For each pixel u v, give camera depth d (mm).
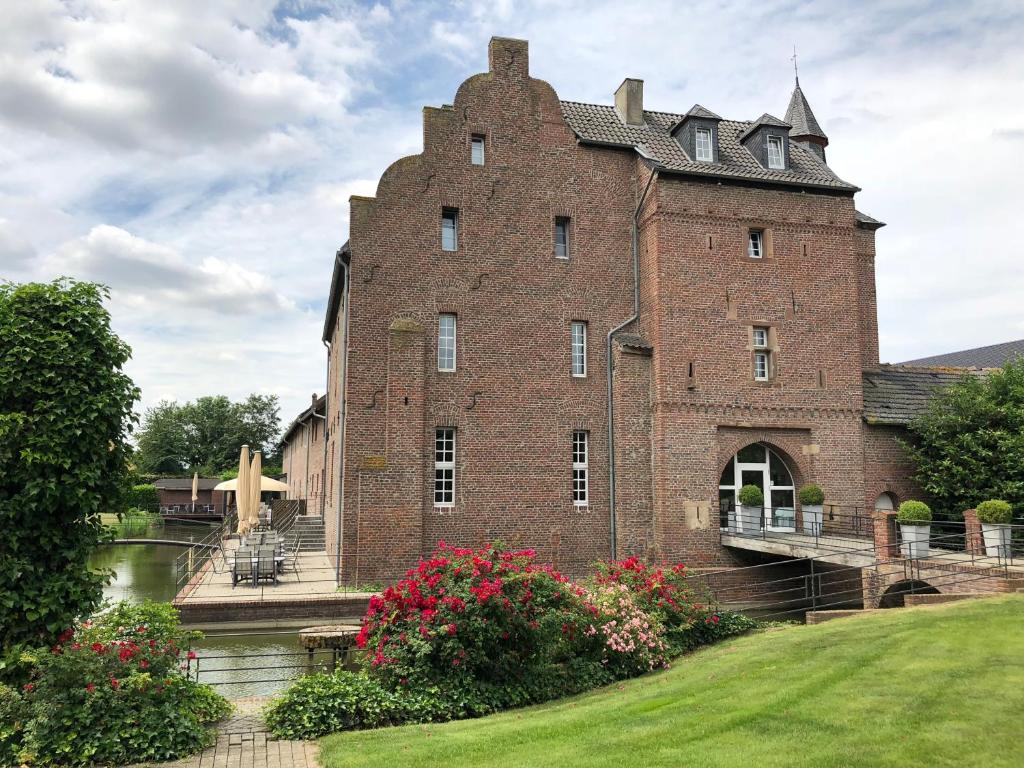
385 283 21156
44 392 8898
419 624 10070
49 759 7559
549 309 22328
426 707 9383
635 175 23562
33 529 8859
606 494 22047
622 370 22062
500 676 10375
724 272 22531
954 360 42562
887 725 7406
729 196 22828
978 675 8688
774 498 22812
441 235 21891
